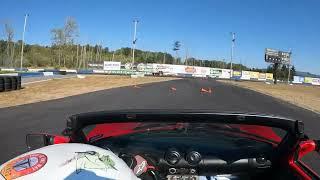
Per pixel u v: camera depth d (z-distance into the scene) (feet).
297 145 3.84
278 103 31.71
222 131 4.22
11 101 24.67
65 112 19.81
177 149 3.81
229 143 4.12
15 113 18.99
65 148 2.57
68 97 28.76
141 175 3.36
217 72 119.65
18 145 11.34
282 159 3.97
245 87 59.72
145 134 4.14
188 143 4.00
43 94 30.53
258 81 120.06
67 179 2.31
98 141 4.01
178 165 3.81
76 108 21.93
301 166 3.90
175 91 39.22
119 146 3.89
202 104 27.27
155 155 3.81
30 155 2.51
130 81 59.16
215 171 3.90
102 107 23.03
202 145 3.96
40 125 15.38
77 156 2.46
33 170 2.34
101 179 2.39
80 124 3.86
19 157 2.55
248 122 3.84
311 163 9.86
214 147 3.96
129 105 24.80
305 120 20.56
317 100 38.83
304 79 130.11
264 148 4.04
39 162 2.39
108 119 3.86
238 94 39.99
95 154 2.53
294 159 3.89
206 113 3.81
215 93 39.22
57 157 2.43
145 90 39.19
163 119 3.85
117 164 2.56
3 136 12.78
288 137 3.90
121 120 3.88
